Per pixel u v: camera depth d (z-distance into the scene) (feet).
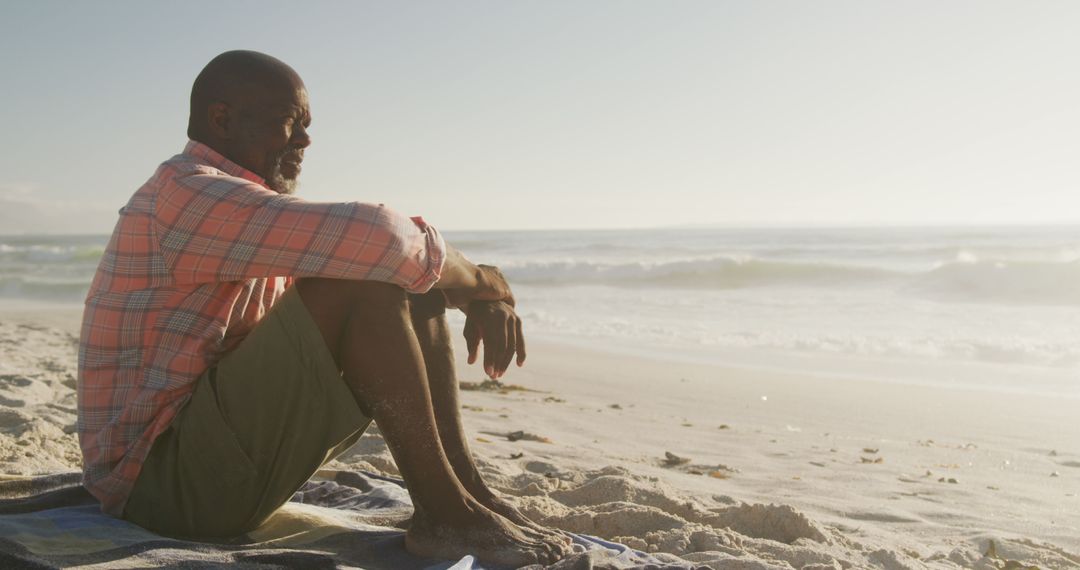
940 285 66.03
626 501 10.62
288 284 7.14
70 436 12.97
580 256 121.49
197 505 6.32
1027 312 52.85
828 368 34.78
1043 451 20.21
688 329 48.03
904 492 15.58
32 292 72.49
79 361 6.61
